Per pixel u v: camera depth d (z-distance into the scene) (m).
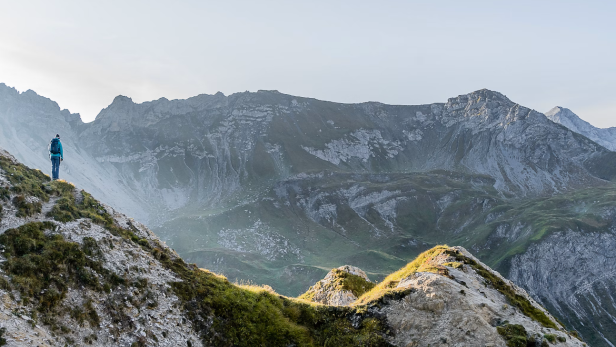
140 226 33.69
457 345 28.64
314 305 34.50
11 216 26.05
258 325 30.81
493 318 30.81
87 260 26.09
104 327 23.89
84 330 22.92
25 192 28.28
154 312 26.66
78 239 27.06
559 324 38.44
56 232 26.69
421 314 31.00
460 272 36.34
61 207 29.16
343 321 32.78
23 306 21.59
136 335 24.70
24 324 20.62
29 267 23.44
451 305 30.98
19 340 19.44
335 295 43.69
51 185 31.06
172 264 31.75
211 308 29.95
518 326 29.77
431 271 36.09
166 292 28.50
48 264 24.28
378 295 33.72
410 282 34.03
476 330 29.30
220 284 32.81
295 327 31.81
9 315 20.48
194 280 31.22
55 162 34.69
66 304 23.34
